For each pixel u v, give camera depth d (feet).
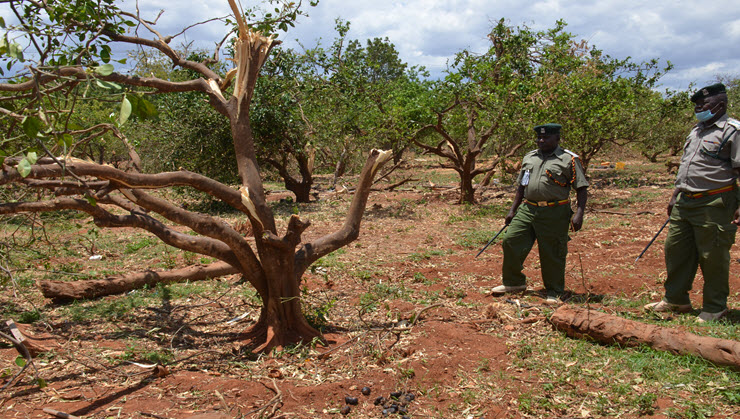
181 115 41.29
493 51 45.14
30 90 13.41
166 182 12.28
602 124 43.09
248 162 13.66
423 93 47.98
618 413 10.24
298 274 14.19
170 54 14.92
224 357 13.43
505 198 47.26
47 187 12.17
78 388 11.43
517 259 18.57
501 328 15.07
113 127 12.45
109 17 14.47
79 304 18.16
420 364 12.51
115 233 31.42
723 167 14.92
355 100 45.06
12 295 18.84
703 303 15.61
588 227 31.71
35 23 12.39
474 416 10.34
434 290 19.57
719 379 11.36
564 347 13.52
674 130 68.23
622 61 56.75
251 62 13.80
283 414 10.41
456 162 43.32
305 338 14.02
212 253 13.78
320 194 52.90
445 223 34.99
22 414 10.22
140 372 12.26
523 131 39.91
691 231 15.72
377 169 15.02
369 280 20.94
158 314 17.08
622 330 13.33
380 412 10.54
